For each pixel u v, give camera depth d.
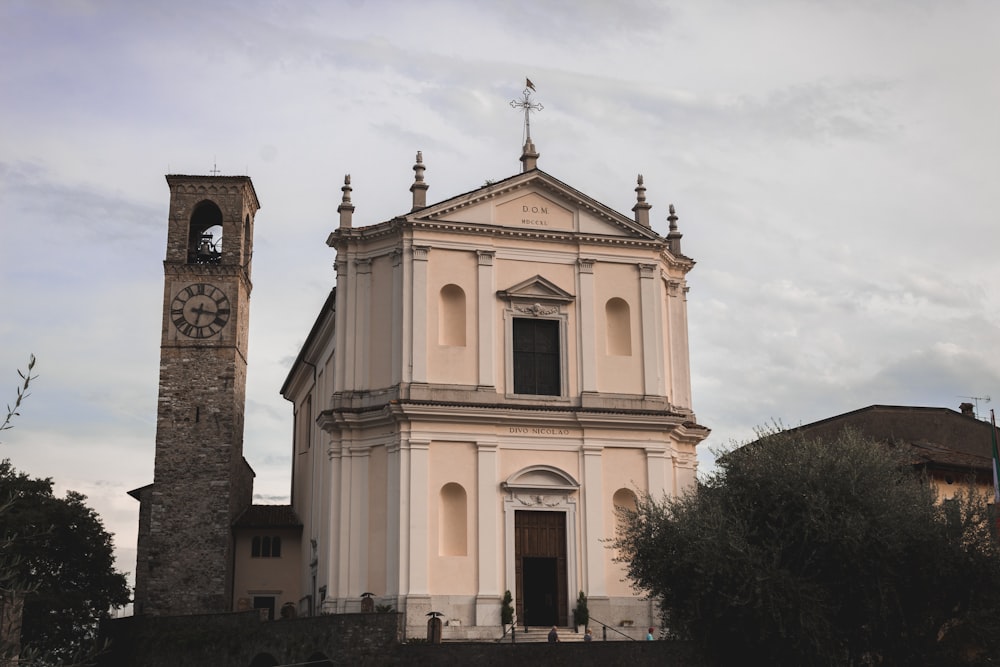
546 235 46.31
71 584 55.34
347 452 44.03
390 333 44.94
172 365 57.69
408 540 41.84
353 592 42.62
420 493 42.44
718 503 34.69
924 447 47.31
